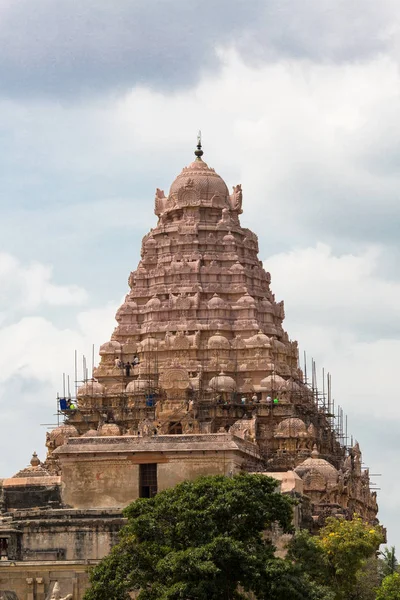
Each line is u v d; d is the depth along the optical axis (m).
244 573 170.88
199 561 168.12
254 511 175.50
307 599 173.00
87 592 176.62
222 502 174.75
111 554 180.00
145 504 179.62
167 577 171.75
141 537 178.00
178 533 174.88
